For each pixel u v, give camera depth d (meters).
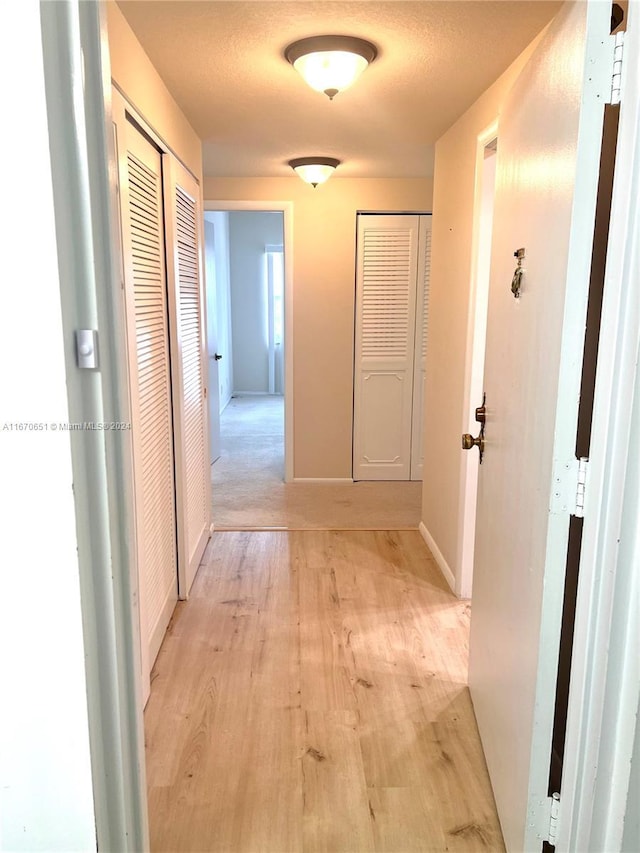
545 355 1.27
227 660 2.36
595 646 1.12
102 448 0.97
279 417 7.49
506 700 1.56
